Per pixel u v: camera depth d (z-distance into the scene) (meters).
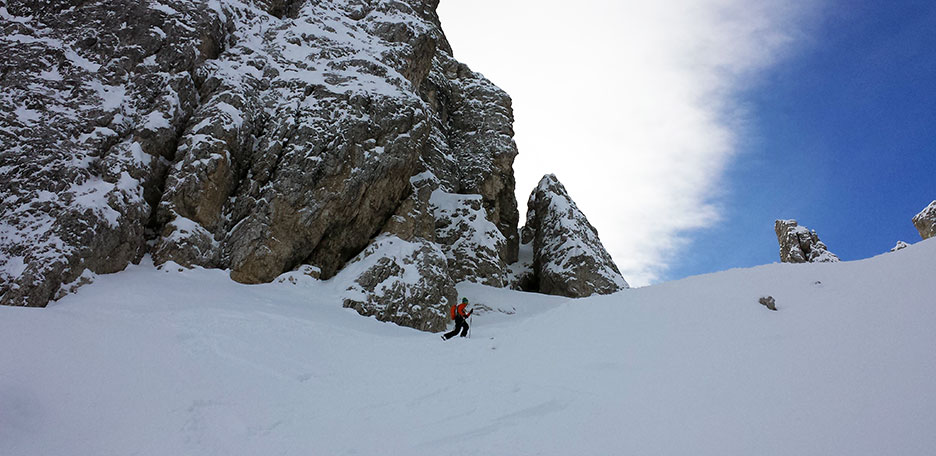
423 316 17.39
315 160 17.78
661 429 4.64
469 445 4.93
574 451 4.49
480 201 30.06
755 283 8.46
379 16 26.33
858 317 6.06
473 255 27.78
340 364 9.18
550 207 33.41
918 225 29.48
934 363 4.52
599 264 29.64
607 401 5.60
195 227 15.44
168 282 13.31
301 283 16.53
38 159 13.23
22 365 7.02
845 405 4.32
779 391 4.89
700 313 7.81
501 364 8.08
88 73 15.65
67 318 9.31
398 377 8.20
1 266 11.33
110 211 13.21
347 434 5.61
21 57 14.88
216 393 7.12
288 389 7.61
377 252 18.42
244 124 17.48
